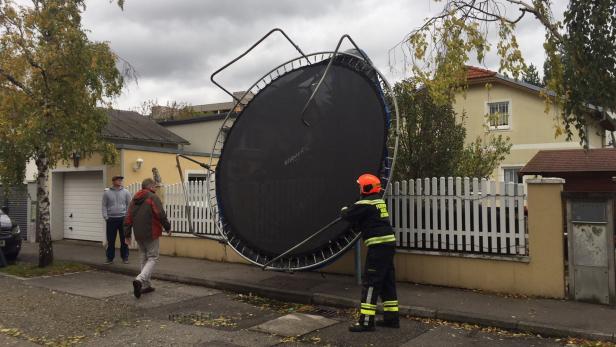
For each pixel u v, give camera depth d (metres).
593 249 6.83
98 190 14.80
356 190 7.01
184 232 11.53
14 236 11.69
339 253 7.02
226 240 8.40
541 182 7.16
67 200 15.73
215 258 10.91
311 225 7.39
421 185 8.17
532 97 20.44
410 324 6.40
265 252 7.86
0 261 10.95
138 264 10.75
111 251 11.05
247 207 8.25
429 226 8.03
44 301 7.83
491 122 8.83
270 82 8.74
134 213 8.35
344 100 7.54
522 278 7.27
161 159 14.53
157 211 8.29
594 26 5.84
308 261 7.41
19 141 9.52
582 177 13.63
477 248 7.62
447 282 7.85
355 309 7.18
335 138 7.44
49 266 10.68
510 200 7.37
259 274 9.30
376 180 6.29
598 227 6.81
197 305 7.57
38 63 9.66
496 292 7.43
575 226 6.95
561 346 5.50
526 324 5.97
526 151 20.42
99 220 14.75
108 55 10.34
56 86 9.79
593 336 5.58
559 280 7.02
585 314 6.30
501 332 6.03
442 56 6.88
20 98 9.80
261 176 8.15
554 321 6.03
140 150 14.01
